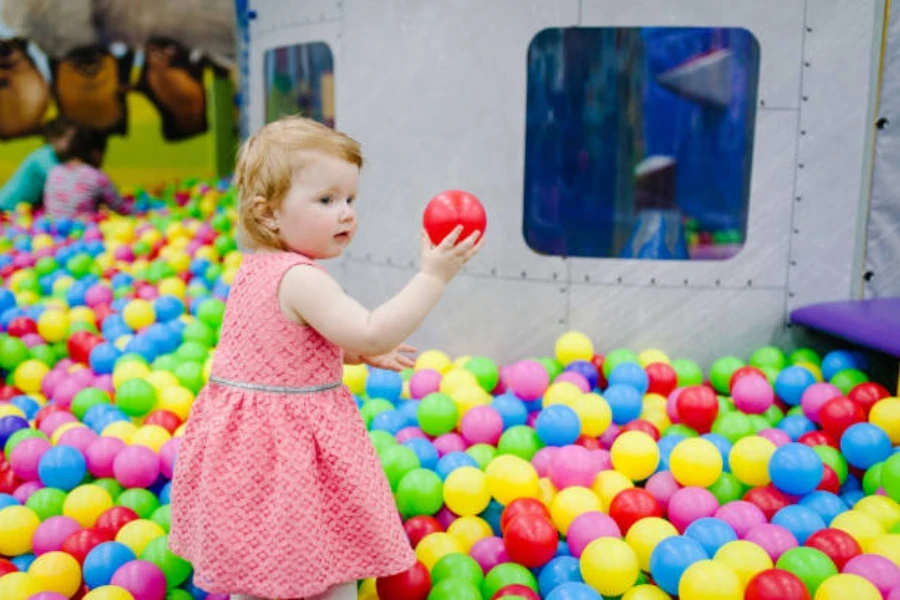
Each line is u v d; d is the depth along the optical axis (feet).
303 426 6.77
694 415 10.69
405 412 11.37
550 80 12.42
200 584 6.79
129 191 33.65
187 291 17.66
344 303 6.65
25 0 30.86
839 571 7.57
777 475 8.78
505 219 12.97
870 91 12.43
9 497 9.34
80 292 17.52
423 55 13.12
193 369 12.55
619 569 7.52
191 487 7.07
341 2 14.47
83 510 9.11
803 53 12.23
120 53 32.78
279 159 6.74
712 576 7.02
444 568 7.89
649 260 12.82
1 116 30.94
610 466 9.89
